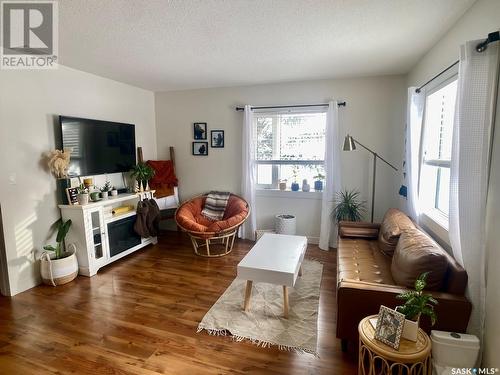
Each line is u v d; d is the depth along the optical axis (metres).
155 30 2.28
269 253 2.66
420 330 1.55
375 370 1.51
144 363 1.84
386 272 2.30
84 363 1.85
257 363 1.84
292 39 2.50
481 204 1.63
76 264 3.09
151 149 4.77
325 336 2.11
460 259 1.76
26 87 2.82
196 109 4.60
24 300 2.64
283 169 4.33
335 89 3.93
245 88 4.31
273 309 2.45
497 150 1.54
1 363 1.86
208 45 2.62
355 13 2.03
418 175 2.96
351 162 3.96
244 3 1.88
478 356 1.60
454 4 1.90
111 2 1.84
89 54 2.84
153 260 3.60
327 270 3.28
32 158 2.89
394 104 3.74
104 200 3.37
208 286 2.89
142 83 4.15
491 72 1.57
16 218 2.76
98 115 3.70
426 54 2.87
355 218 3.77
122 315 2.39
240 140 4.43
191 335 2.12
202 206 4.48
